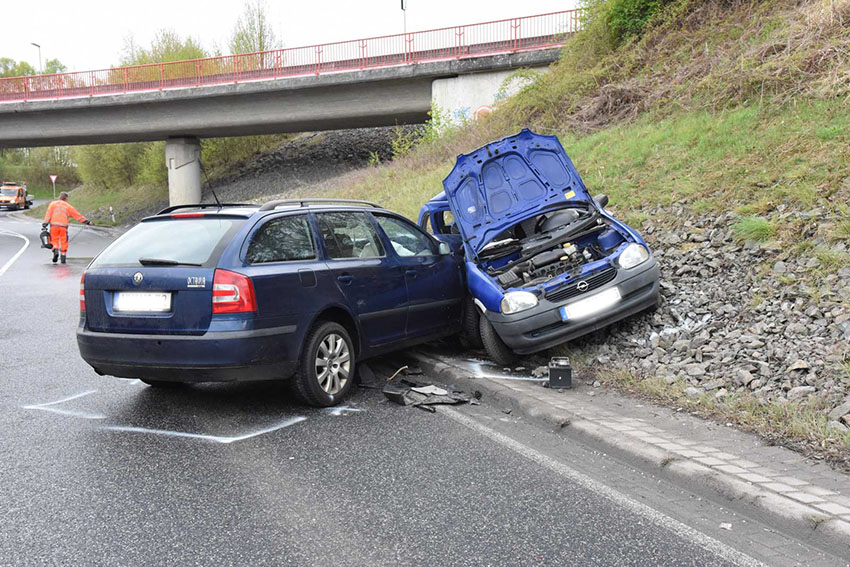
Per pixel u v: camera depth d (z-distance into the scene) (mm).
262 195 35625
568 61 19234
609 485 3758
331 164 38812
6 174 87562
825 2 10961
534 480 3836
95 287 5160
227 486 3762
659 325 6234
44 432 4699
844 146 7758
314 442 4504
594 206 7121
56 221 17875
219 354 4727
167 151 40625
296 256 5316
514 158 7348
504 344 6234
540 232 7395
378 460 4160
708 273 6762
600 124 14438
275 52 33281
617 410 4836
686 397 4934
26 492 3678
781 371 4922
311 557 2973
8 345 7727
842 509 3162
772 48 11250
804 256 6250
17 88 39781
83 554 2998
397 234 6504
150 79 36594
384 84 31016
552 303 5820
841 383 4535
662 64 14641
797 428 4121
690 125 10844
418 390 5660
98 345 5074
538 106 17688
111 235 32188
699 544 3082
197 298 4797
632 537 3152
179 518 3361
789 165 7961
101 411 5203
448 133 23156
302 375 5156
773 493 3354
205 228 5172
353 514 3406
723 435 4238
